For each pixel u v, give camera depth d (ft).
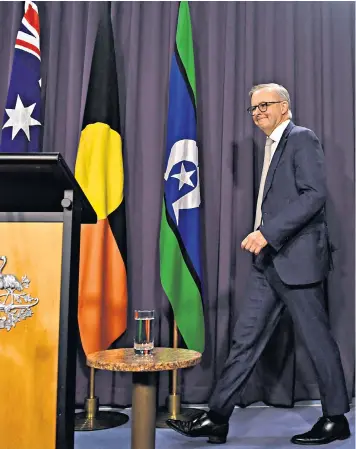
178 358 4.68
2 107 8.23
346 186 8.29
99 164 7.35
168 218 7.41
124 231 7.51
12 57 8.21
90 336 7.05
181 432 5.88
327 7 8.73
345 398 5.81
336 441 5.90
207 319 7.84
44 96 8.29
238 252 7.96
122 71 8.39
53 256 3.27
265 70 8.51
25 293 3.24
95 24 8.23
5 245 3.28
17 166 2.75
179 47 7.88
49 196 3.41
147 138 8.17
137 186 8.08
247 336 6.06
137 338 5.00
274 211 6.12
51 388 3.16
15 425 3.14
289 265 5.84
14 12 8.37
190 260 7.39
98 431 6.39
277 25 8.70
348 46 8.71
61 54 8.50
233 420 6.89
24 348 3.20
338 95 8.57
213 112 8.26
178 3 8.50
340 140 8.42
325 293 7.97
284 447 5.73
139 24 8.46
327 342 5.82
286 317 7.71
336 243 8.13
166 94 8.35
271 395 7.59
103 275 7.29
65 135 8.21
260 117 6.49
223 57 8.46
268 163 6.72
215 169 8.14
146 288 7.79
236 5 8.59
